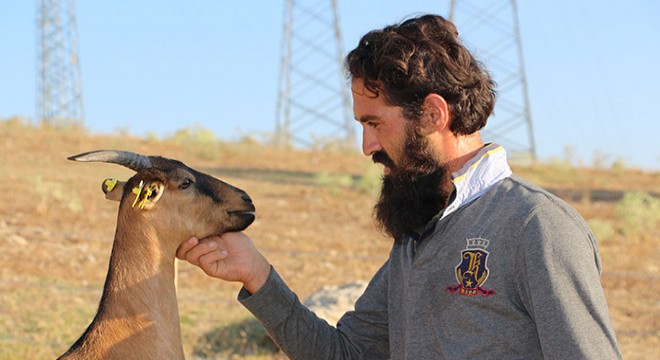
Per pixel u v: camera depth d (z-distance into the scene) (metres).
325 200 20.34
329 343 3.33
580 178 27.36
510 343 2.60
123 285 3.54
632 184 27.17
